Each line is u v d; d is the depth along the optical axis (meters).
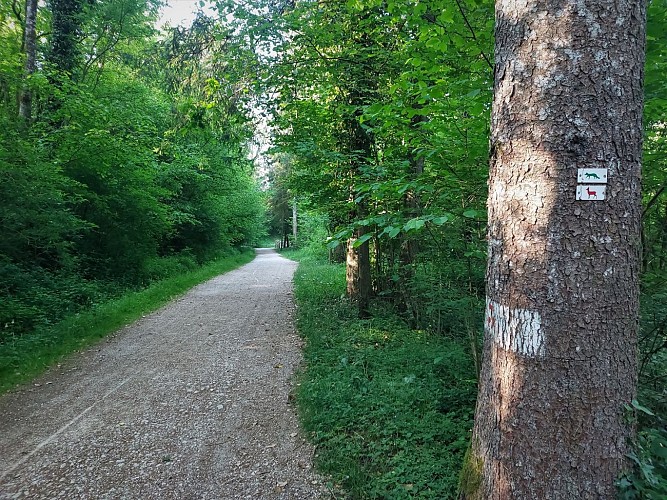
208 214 22.95
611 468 1.94
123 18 13.76
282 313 9.71
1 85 9.60
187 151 16.91
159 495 3.11
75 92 11.00
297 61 7.12
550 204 1.94
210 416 4.39
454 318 5.97
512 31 2.07
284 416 4.38
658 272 3.15
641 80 1.97
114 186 11.98
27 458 3.61
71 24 12.56
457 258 4.73
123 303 9.80
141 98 13.94
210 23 7.56
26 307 7.56
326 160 7.52
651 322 3.16
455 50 4.03
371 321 7.96
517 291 2.03
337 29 6.92
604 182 1.88
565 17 1.91
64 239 10.28
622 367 1.96
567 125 1.91
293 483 3.24
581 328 1.91
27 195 7.88
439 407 4.13
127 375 5.66
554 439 1.95
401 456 3.37
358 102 7.62
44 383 5.39
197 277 16.50
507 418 2.08
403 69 6.29
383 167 5.70
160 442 3.87
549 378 1.95
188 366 6.01
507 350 2.09
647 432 2.20
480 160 3.85
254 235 42.00
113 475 3.36
